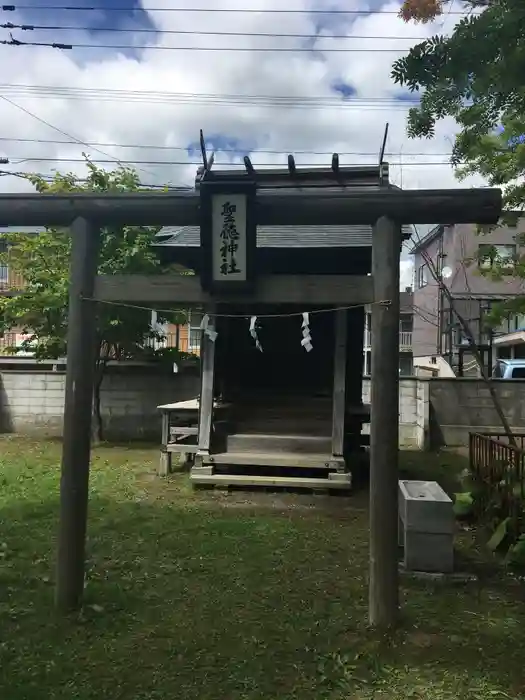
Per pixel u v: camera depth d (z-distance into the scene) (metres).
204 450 8.16
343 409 8.09
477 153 6.48
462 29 4.13
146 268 10.80
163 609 4.28
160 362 12.58
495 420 12.05
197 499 7.50
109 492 7.76
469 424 12.09
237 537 5.91
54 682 3.34
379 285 4.07
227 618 4.15
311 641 3.83
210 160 8.52
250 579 4.86
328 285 4.17
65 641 3.80
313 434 8.48
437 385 12.12
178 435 9.09
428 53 4.33
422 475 9.27
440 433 12.13
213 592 4.59
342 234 8.05
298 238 7.90
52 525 6.24
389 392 4.03
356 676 3.43
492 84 4.34
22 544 5.62
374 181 8.45
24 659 3.59
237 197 4.07
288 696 3.24
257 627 4.02
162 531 6.08
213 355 8.31
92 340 4.38
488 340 18.48
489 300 15.69
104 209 4.28
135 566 5.10
